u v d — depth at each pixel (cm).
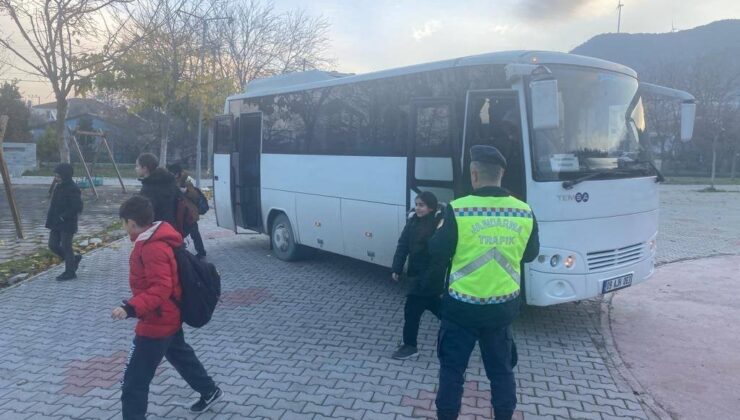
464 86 686
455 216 400
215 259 1112
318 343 638
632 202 682
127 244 1263
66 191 911
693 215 1988
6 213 1783
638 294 864
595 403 499
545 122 556
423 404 489
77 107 5572
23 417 458
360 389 518
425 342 648
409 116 743
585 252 635
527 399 504
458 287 398
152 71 2039
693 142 4575
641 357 615
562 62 658
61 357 589
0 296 821
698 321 733
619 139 692
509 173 639
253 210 1157
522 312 764
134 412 402
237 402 488
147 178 758
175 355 447
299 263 1070
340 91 897
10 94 4916
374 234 838
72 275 925
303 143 988
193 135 4869
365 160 846
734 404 504
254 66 3036
